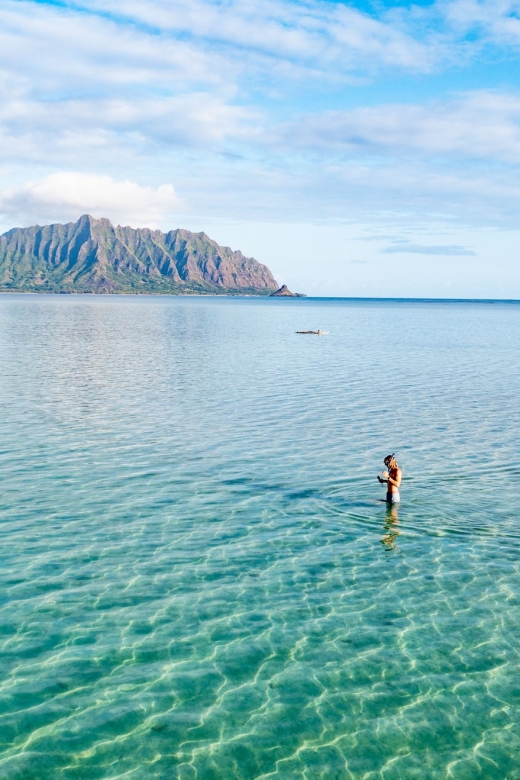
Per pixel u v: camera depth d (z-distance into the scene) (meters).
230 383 53.66
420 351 86.94
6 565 18.38
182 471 27.72
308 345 94.44
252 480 26.62
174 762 11.24
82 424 36.47
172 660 14.07
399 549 19.97
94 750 11.48
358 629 15.39
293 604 16.53
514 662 14.18
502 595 17.11
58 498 24.03
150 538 20.52
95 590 17.03
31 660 13.95
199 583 17.56
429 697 13.01
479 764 11.31
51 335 104.44
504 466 28.94
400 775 11.05
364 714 12.51
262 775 11.01
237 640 14.88
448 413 41.41
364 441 33.44
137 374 58.06
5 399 43.84
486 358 77.69
